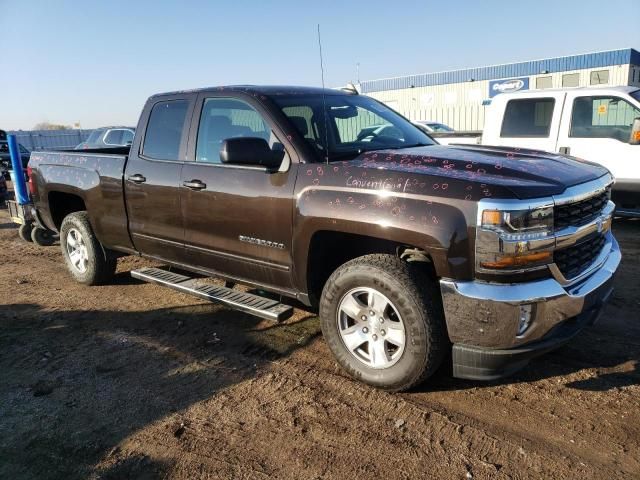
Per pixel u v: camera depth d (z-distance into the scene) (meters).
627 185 7.84
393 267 3.29
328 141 3.91
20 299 5.60
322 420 3.23
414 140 4.46
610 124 7.96
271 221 3.83
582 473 2.69
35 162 6.15
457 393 3.47
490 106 9.20
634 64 30.47
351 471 2.78
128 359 4.13
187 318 4.89
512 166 3.28
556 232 3.03
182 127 4.57
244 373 3.84
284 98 4.14
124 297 5.53
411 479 2.70
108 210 5.24
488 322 2.98
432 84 37.97
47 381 3.83
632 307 4.73
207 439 3.09
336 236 3.70
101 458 2.96
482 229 2.91
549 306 2.98
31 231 8.29
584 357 3.86
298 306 5.04
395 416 3.24
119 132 15.33
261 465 2.86
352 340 3.57
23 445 3.11
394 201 3.20
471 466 2.78
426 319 3.18
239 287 5.34
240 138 3.67
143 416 3.35
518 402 3.34
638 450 2.84
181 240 4.59
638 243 7.04
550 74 32.81
